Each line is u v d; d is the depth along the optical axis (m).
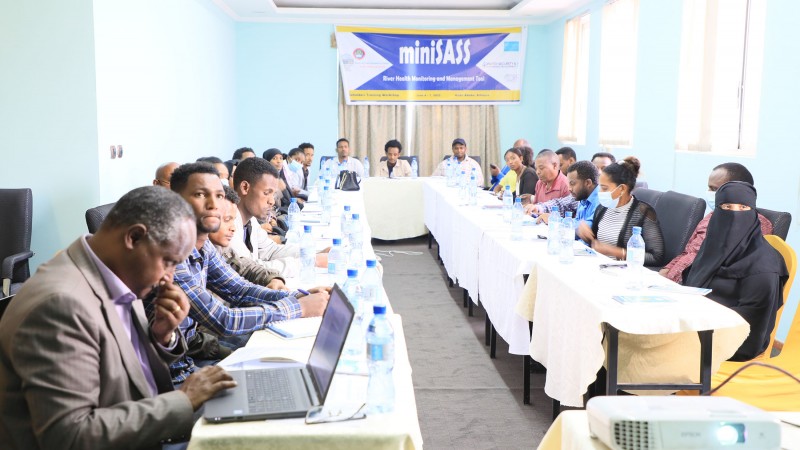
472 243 4.95
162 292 1.92
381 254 7.87
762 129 4.77
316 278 3.25
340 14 9.80
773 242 3.14
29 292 1.58
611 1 7.78
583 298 2.74
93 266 1.64
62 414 1.50
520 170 7.12
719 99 5.68
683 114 6.07
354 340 2.16
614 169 4.16
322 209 5.81
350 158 8.87
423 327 5.02
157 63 6.22
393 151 8.88
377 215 8.48
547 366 3.19
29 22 4.70
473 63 10.26
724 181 3.70
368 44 10.13
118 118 5.21
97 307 1.61
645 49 6.93
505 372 4.07
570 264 3.38
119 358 1.64
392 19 10.08
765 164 4.74
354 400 1.75
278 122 10.27
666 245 4.31
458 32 10.18
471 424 3.30
